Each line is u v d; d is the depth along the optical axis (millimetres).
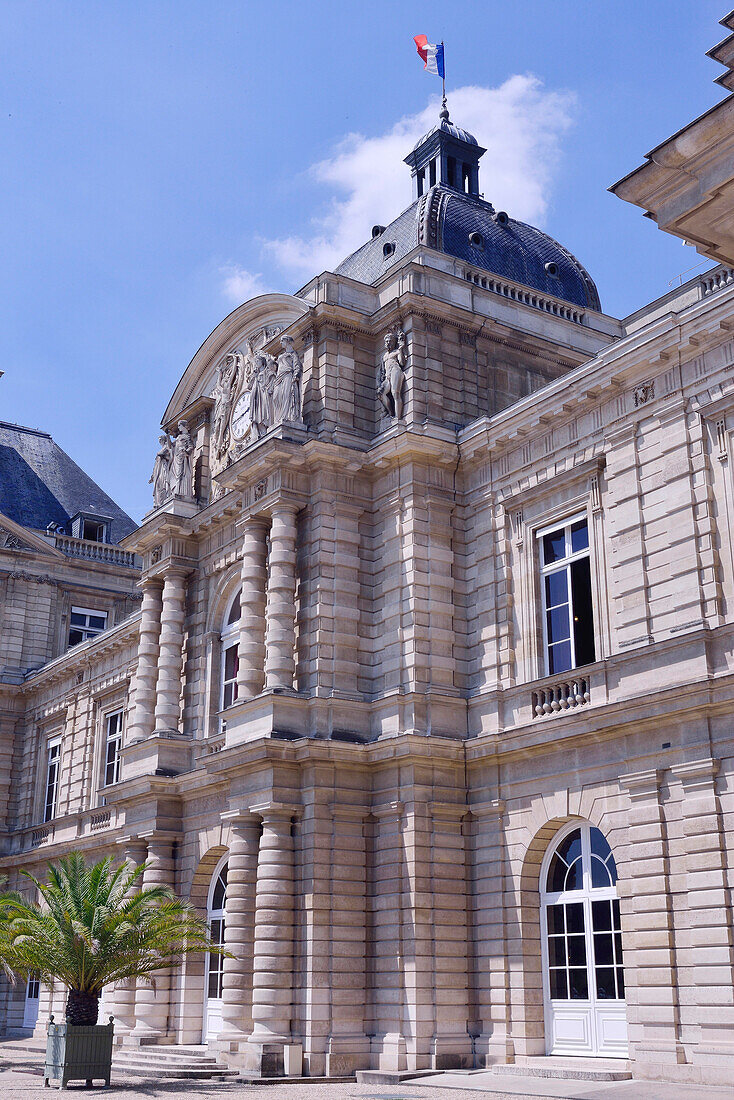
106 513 61125
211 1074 25625
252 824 28047
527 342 32781
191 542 35156
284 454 29469
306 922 26359
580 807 24516
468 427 29578
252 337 35281
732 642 21953
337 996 25891
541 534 27703
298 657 28922
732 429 22969
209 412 36875
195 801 32375
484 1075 23656
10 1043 39438
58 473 61250
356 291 32062
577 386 26359
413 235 35344
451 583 28875
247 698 29000
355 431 30516
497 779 26750
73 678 47812
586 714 24219
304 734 27750
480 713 27594
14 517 57031
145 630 35344
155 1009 30906
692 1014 21188
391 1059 25172
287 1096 21156
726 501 22797
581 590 26328
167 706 33656
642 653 23469
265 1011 25797
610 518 25297
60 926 24938
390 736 27000
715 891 21047
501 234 36719
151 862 32375
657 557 23906
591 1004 23984
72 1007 24797
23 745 51500
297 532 30016
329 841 26891
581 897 24719
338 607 28844
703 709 21891
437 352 30922
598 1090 20109
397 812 26812
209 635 33719
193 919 27109
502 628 27781
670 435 24125
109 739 44531
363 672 28797
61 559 54281
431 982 25562
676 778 22344
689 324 23875
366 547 29812
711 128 10961
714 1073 20078
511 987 25266
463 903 26578
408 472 29188
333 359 30844
